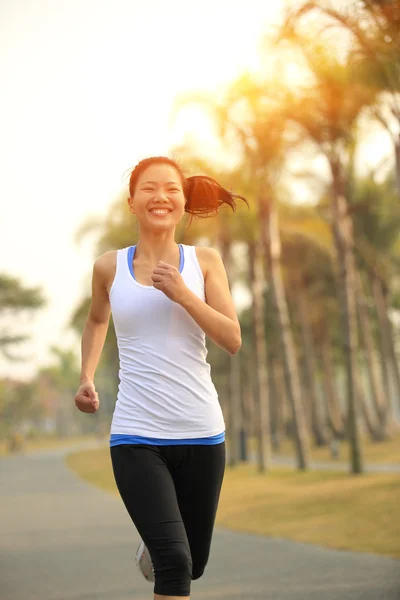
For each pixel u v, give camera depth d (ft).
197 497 13.56
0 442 420.36
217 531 52.65
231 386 147.02
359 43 63.52
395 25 61.05
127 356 13.51
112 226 141.28
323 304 197.77
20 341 288.30
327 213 131.64
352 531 47.39
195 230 121.80
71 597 28.68
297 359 228.63
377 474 86.48
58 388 537.24
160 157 13.82
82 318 154.20
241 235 123.03
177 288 12.63
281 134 92.58
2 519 61.82
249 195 103.71
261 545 43.52
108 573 34.32
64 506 74.08
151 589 30.12
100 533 50.55
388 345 180.86
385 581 29.76
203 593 28.53
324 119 88.38
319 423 200.13
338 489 70.28
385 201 142.82
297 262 164.86
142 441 13.19
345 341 93.35
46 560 38.78
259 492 78.28
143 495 12.89
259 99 91.50
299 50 78.28
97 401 14.69
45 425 602.03
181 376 13.28
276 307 111.04
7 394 425.28
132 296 13.34
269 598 27.14
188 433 13.25
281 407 250.98
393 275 177.06
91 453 247.91
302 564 35.53
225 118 94.38
